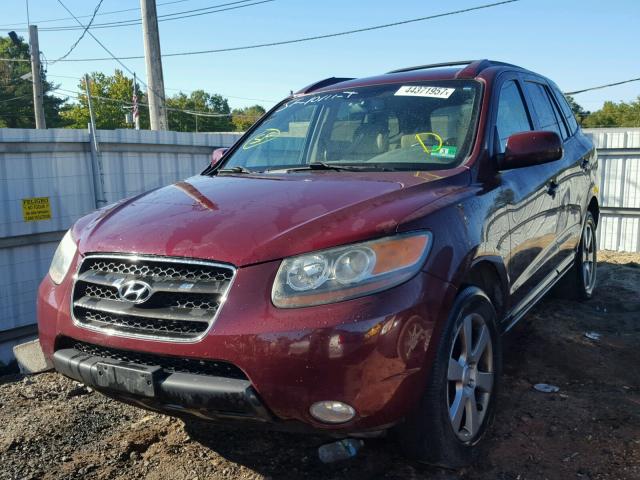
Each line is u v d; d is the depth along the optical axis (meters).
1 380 4.80
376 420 2.39
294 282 2.41
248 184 3.30
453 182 3.13
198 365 2.51
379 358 2.34
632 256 8.55
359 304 2.36
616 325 5.01
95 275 2.80
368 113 3.91
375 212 2.63
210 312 2.48
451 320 2.67
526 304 3.92
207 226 2.71
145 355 2.61
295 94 4.61
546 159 3.38
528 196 3.71
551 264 4.41
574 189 4.87
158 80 13.56
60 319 2.87
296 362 2.32
